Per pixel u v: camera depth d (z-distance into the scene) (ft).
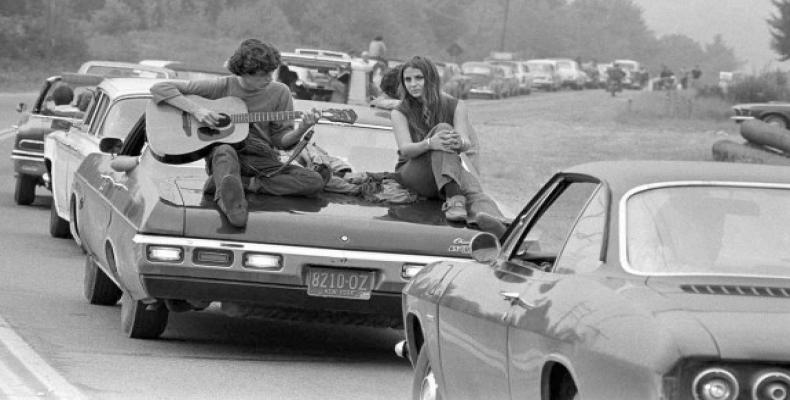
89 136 72.28
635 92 458.50
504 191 123.24
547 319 26.89
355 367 46.83
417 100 48.62
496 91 372.58
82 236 58.75
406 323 37.83
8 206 98.02
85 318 53.36
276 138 48.32
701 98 303.68
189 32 608.60
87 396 38.70
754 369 22.54
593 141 195.31
